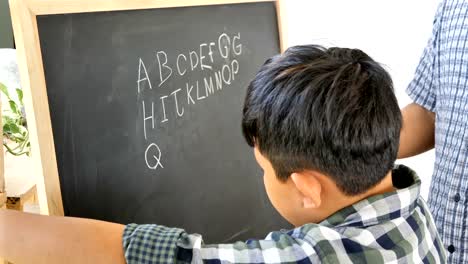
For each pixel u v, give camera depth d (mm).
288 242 559
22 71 716
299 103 536
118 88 861
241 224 1105
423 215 630
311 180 560
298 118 535
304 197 576
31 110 722
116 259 590
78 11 796
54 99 764
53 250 613
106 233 618
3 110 1057
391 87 575
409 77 1682
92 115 820
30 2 717
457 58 1022
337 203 575
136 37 894
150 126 919
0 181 752
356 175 549
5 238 639
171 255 560
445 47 1055
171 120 960
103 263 593
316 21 1711
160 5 931
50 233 624
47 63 755
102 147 836
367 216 560
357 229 554
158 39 934
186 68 989
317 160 542
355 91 539
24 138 1078
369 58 593
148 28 917
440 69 1075
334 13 1694
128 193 884
